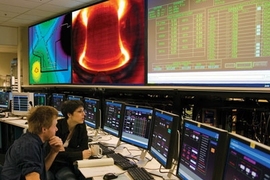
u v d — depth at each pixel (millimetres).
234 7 2533
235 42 2531
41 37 6020
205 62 2777
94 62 4516
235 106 2277
